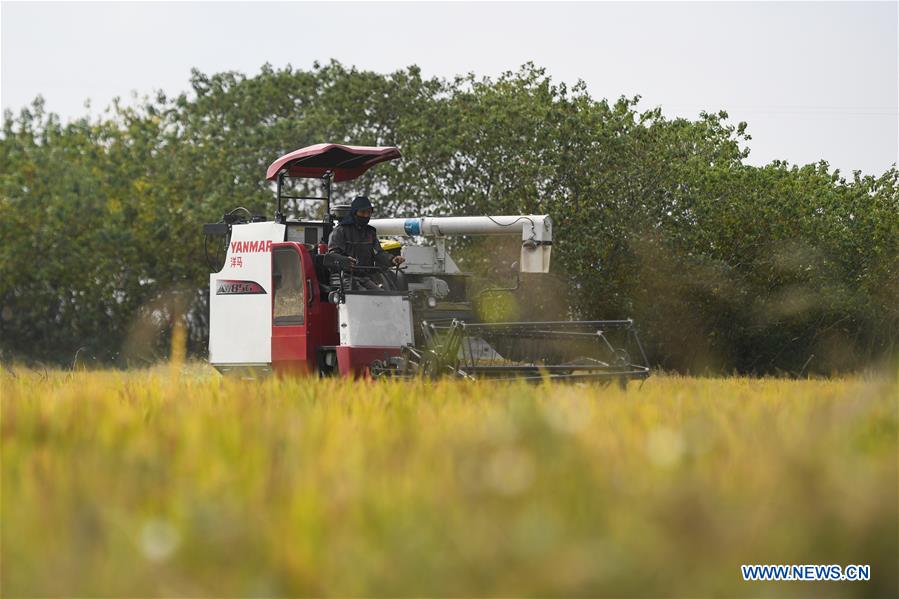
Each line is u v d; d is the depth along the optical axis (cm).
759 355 13525
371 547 734
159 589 695
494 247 11544
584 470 919
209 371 4916
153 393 2131
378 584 678
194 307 12619
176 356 2658
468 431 1273
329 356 4531
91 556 744
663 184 12175
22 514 867
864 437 1169
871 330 13550
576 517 772
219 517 786
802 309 13038
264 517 825
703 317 12794
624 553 659
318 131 12356
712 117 14012
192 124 13100
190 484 962
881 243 13900
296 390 2198
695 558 655
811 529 678
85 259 12169
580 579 639
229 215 5112
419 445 1159
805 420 1326
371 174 12106
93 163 12850
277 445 1171
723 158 13725
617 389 2338
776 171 13888
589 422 1262
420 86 13150
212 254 12225
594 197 11769
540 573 645
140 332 12375
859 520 673
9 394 2248
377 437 1275
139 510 880
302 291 4547
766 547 673
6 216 12288
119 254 12288
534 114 12106
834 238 13788
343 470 985
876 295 13888
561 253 11400
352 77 12850
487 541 701
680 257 12175
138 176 12775
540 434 1049
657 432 1098
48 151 12875
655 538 678
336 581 691
